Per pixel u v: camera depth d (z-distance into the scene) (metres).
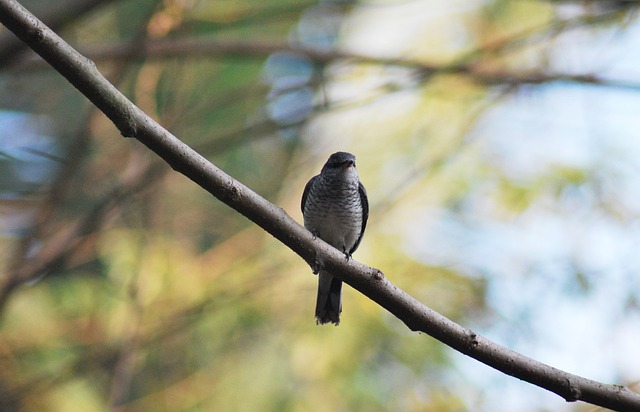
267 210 5.92
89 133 10.77
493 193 12.60
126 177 10.79
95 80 5.07
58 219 12.12
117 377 10.55
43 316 11.55
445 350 11.83
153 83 11.29
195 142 12.62
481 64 11.85
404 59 11.79
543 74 11.66
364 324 11.65
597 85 11.27
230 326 11.90
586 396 5.64
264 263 11.92
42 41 4.92
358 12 12.89
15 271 10.21
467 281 11.87
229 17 12.09
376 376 11.69
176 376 12.31
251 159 15.02
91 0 10.07
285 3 13.00
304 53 11.80
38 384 11.02
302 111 11.44
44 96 15.38
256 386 11.66
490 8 13.23
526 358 5.77
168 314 11.03
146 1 13.81
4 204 12.28
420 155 12.90
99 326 11.43
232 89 13.23
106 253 11.58
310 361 11.59
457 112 13.00
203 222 13.27
